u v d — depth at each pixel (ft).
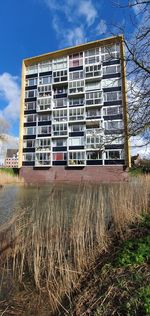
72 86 156.56
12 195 75.20
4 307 16.17
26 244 23.36
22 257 21.47
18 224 28.14
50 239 23.21
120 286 14.32
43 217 31.78
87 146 144.97
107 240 24.25
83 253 20.89
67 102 157.79
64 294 16.92
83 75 154.71
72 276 18.30
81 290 16.62
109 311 13.14
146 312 11.73
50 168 154.61
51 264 19.27
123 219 28.22
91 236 24.06
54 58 165.37
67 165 149.69
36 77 168.86
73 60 159.74
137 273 14.83
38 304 16.40
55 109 158.51
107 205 34.60
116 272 15.94
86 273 18.63
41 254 21.56
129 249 18.58
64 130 154.61
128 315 12.19
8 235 25.29
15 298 17.13
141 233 22.52
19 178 132.98
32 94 168.14
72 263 20.33
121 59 18.85
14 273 20.35
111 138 21.29
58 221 28.02
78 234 22.43
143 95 18.94
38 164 157.17
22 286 18.56
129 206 31.73
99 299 14.30
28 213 34.30
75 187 96.07
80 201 31.04
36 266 19.34
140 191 40.11
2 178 121.08
